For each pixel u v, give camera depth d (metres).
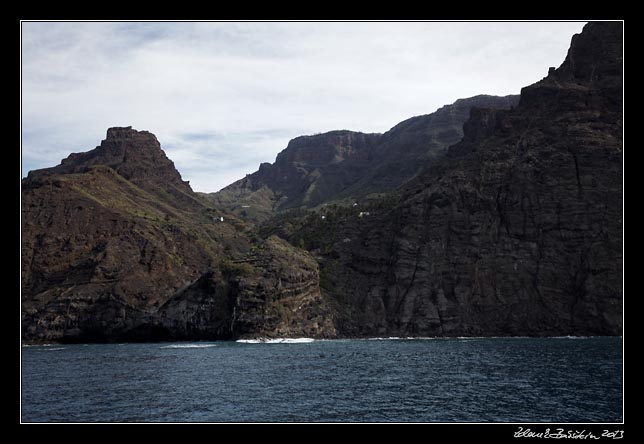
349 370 103.12
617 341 175.88
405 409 67.00
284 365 112.06
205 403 71.50
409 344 171.62
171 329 196.75
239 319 188.75
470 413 64.38
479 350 143.88
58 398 75.25
